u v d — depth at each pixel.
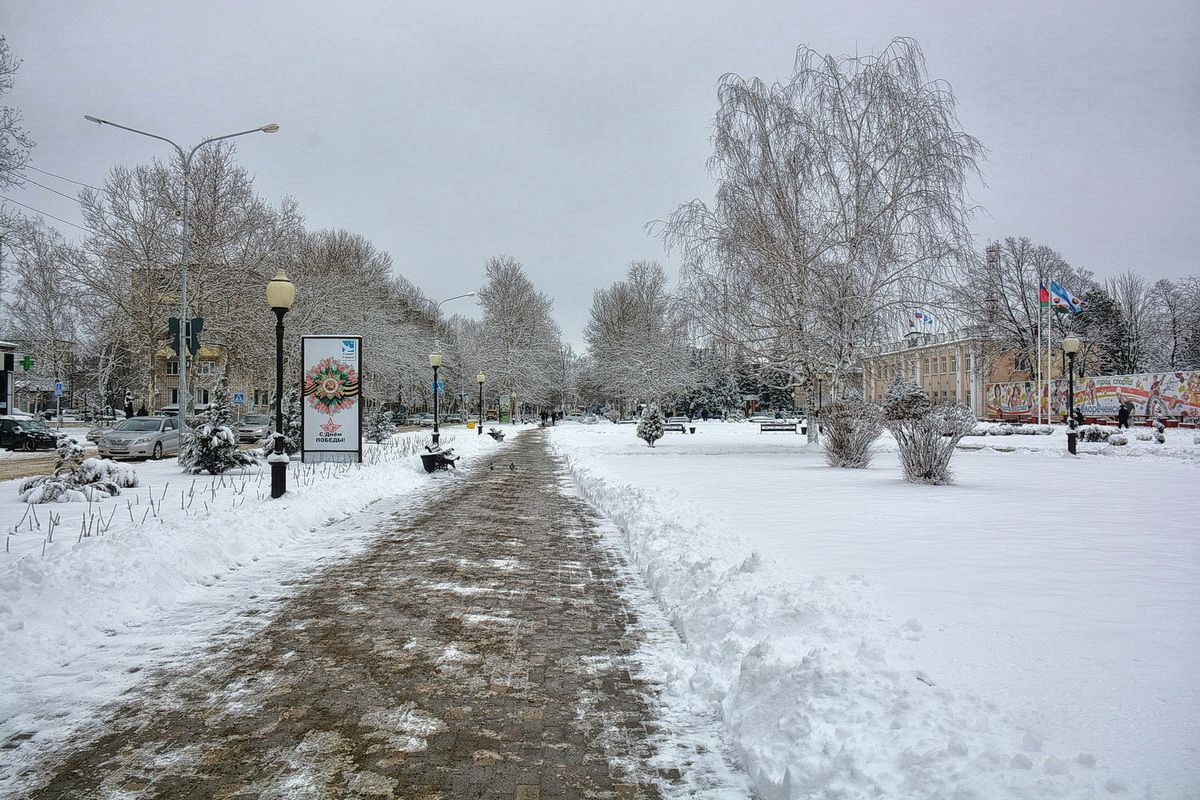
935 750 3.05
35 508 11.77
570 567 8.23
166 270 38.59
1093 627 4.80
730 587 5.86
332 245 57.22
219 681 4.73
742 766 3.60
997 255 51.22
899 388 49.12
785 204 25.84
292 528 10.23
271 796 3.30
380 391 57.28
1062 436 38.56
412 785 3.40
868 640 4.39
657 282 65.31
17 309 59.47
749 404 98.94
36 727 4.03
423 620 6.12
